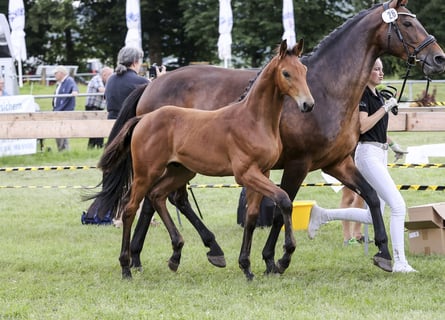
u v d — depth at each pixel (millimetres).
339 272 10359
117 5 57312
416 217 11414
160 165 10102
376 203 10250
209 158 9711
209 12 52406
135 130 10289
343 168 10531
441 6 47969
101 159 10531
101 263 11164
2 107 22688
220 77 11547
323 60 10414
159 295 9203
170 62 61188
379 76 10609
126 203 10602
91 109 25062
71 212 15945
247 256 9883
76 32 61062
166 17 57469
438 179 18703
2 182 19625
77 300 9016
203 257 11555
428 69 10211
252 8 51375
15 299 9094
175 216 15414
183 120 9992
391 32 10258
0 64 31156
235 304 8672
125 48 14055
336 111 10219
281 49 9203
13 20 41375
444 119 12266
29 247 12391
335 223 14500
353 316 8062
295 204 13852
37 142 25812
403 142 24219
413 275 10023
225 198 17422
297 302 8758
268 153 9414
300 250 12008
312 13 51281
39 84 50156
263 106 9398
